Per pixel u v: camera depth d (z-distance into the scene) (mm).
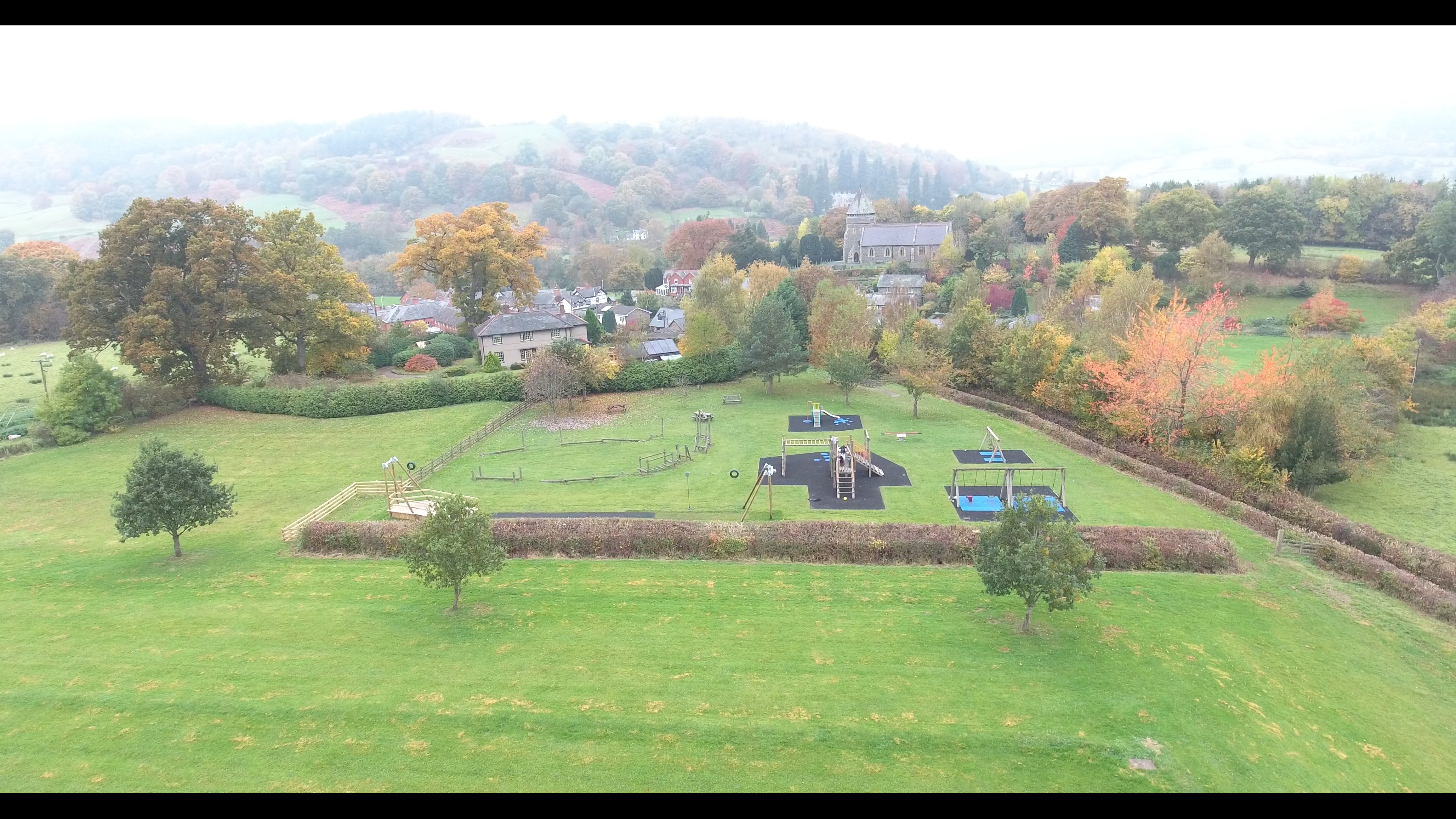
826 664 28938
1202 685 27672
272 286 69500
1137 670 28469
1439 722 26734
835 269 144625
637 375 78562
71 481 52125
